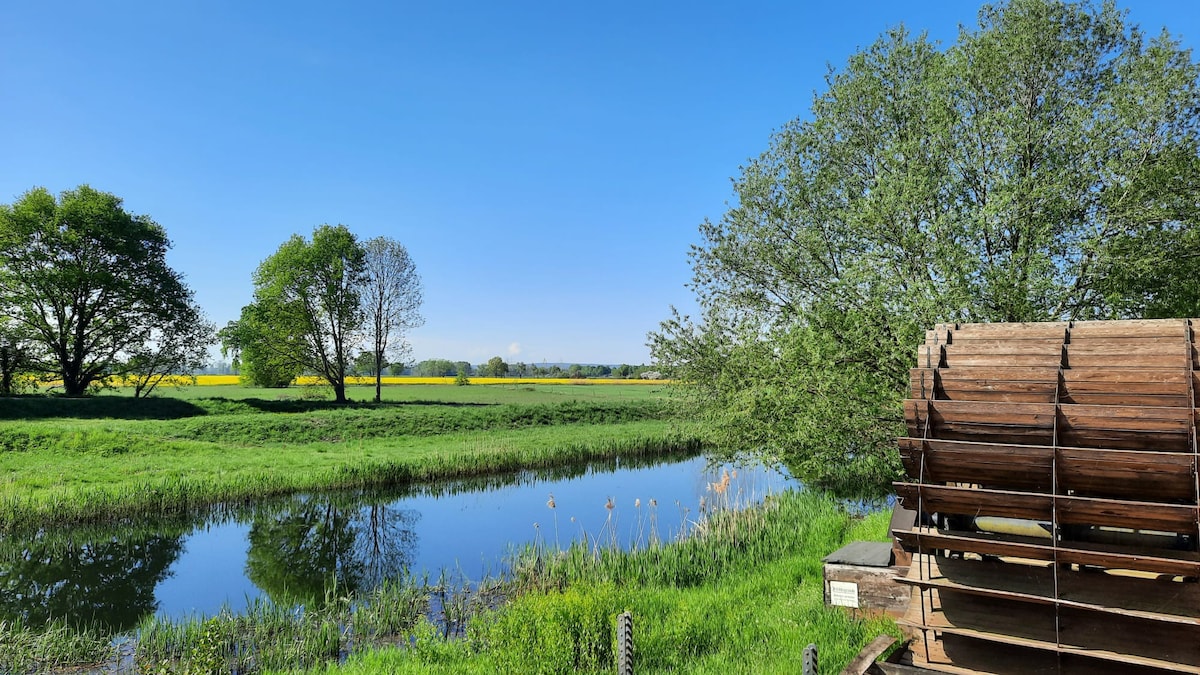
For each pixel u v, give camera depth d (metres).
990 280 12.28
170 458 24.62
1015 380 7.32
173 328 42.62
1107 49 15.13
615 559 11.95
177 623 10.30
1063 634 6.45
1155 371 6.64
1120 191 12.85
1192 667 5.73
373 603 10.95
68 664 8.87
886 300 13.79
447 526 17.94
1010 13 15.26
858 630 7.73
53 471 21.39
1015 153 13.65
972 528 7.60
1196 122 13.06
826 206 16.89
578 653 7.59
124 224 41.12
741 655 7.47
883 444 15.01
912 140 13.88
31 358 38.66
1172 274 13.20
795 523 14.72
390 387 76.88
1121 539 6.82
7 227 37.53
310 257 46.53
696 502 20.28
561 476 26.05
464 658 8.03
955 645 6.81
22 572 14.05
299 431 32.72
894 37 17.03
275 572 13.98
